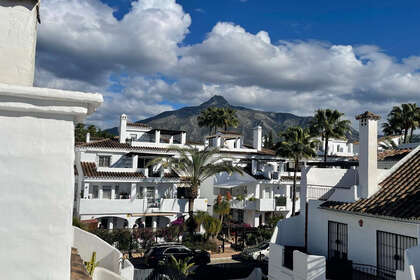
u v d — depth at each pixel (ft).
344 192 54.03
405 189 48.60
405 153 71.87
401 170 54.44
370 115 52.49
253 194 131.23
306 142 120.37
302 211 61.67
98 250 39.83
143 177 115.03
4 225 11.99
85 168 113.39
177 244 82.07
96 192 113.70
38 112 12.56
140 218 117.08
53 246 12.39
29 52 17.15
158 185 122.42
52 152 12.61
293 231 61.00
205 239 101.40
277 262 53.72
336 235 54.08
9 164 12.17
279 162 148.25
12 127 12.30
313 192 60.70
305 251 58.90
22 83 16.89
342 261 46.62
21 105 12.24
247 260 86.99
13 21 17.01
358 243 49.55
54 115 12.74
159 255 76.79
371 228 47.47
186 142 151.64
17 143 12.30
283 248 53.01
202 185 148.36
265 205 124.98
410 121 171.73
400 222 42.96
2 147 12.15
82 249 40.06
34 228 12.24
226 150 144.25
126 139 132.16
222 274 70.69
